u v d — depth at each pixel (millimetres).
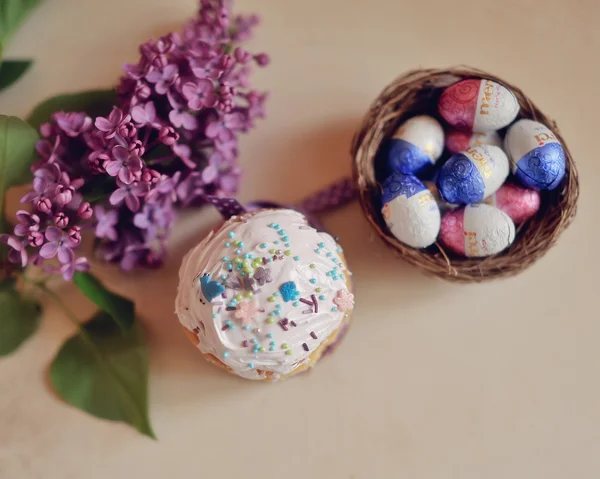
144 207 371
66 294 409
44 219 344
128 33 428
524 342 406
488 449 396
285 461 395
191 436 397
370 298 409
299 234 357
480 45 427
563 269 412
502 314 408
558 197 375
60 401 400
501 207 373
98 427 398
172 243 416
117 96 375
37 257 350
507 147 374
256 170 422
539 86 425
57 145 349
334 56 427
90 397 389
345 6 428
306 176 422
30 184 396
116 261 402
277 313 341
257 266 345
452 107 373
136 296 410
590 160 418
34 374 402
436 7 427
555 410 399
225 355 345
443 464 395
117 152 336
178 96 356
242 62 368
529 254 372
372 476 394
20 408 399
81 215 338
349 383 403
